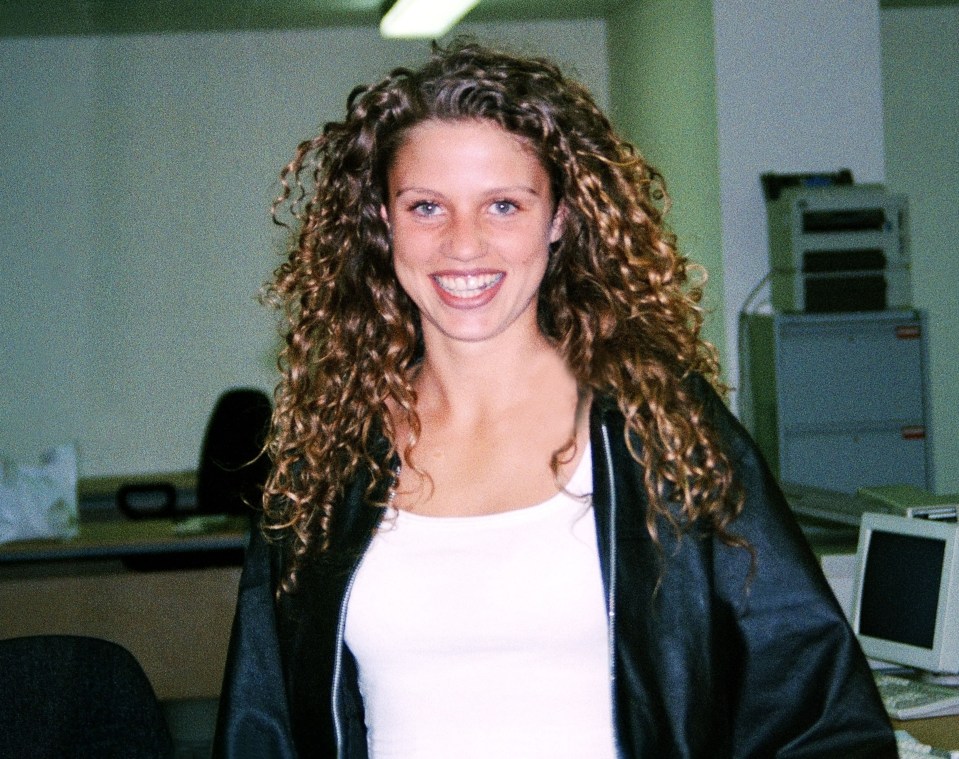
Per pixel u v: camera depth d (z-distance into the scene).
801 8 5.65
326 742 1.38
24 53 6.85
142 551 4.72
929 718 2.53
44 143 6.88
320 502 1.42
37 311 6.90
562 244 1.45
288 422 1.49
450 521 1.33
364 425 1.43
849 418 5.10
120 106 6.92
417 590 1.31
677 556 1.29
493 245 1.35
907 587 2.76
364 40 7.09
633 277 1.43
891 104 7.09
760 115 5.65
